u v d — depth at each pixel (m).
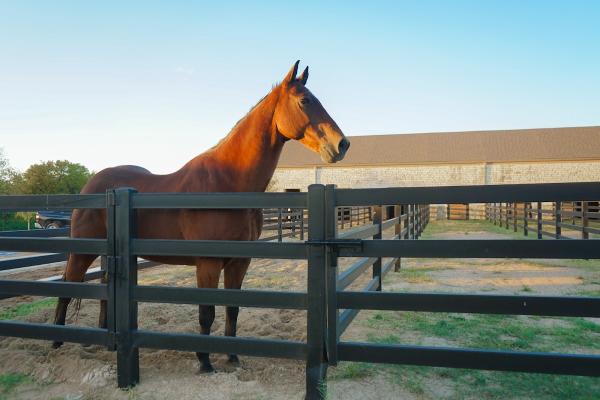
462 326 4.33
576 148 31.50
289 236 13.17
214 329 4.15
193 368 3.06
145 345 2.73
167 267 8.85
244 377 2.89
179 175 3.35
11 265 4.08
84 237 3.45
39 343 3.66
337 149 3.03
